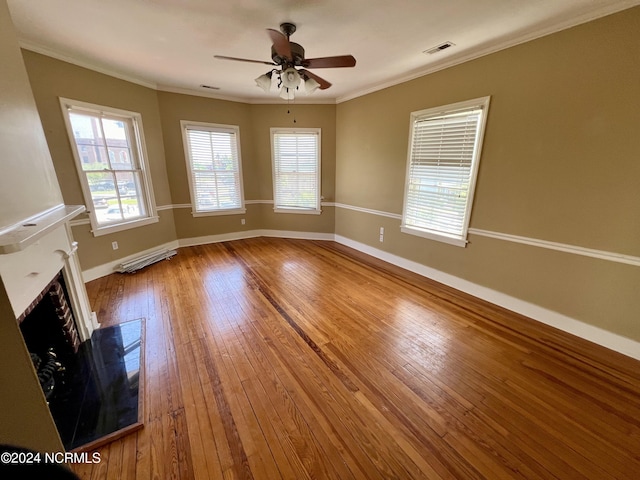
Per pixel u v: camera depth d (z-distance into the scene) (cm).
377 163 410
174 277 354
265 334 235
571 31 208
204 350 214
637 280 199
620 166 197
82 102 314
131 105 371
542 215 242
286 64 221
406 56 282
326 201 520
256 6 197
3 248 100
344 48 263
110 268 364
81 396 171
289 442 143
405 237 382
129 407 163
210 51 278
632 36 183
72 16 212
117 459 134
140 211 410
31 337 190
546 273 246
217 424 153
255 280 347
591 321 224
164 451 138
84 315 226
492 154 270
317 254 453
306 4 194
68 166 310
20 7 199
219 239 520
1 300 103
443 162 318
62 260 197
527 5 192
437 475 128
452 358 206
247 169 517
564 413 160
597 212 212
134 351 212
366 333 237
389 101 373
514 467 132
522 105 243
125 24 224
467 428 151
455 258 321
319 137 488
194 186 475
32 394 115
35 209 153
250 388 178
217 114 464
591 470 130
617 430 150
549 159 232
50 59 283
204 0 190
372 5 194
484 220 286
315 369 195
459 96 290
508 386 180
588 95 206
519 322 254
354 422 155
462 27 223
